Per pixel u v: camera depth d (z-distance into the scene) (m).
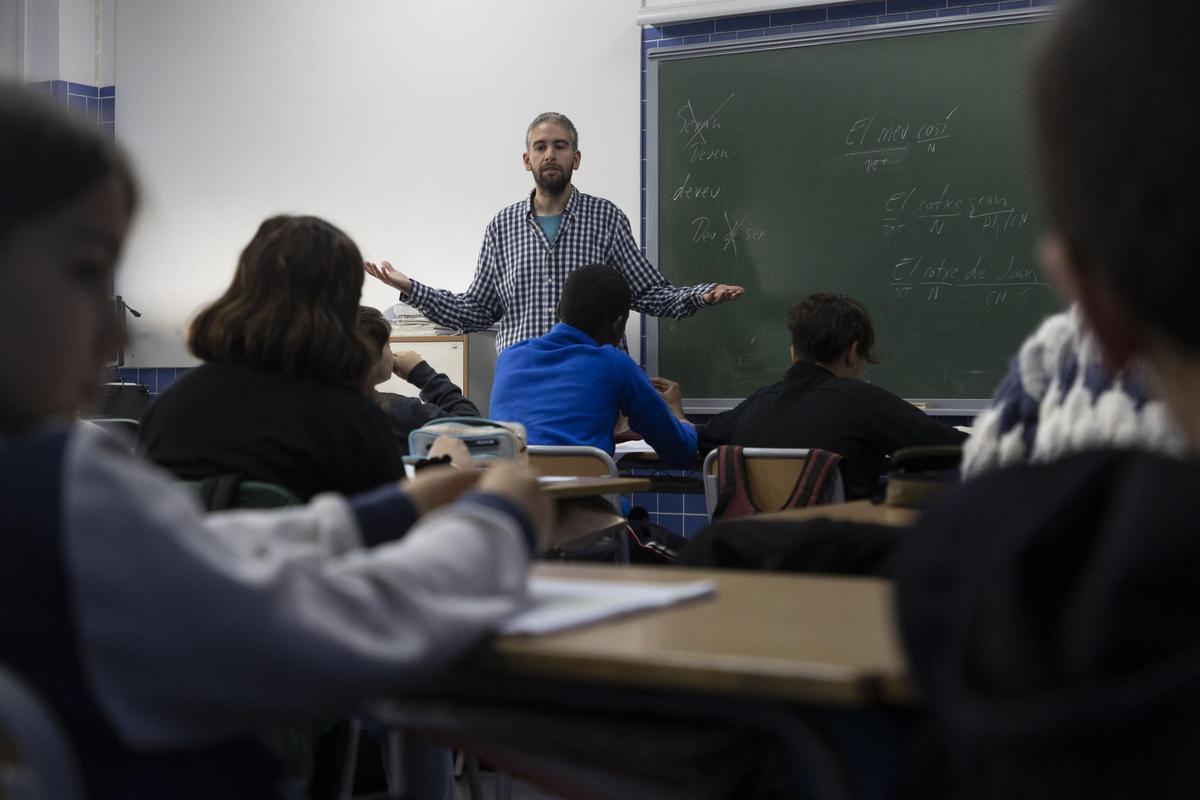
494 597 0.79
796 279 5.10
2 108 0.70
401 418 3.27
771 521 1.52
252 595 0.68
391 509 1.04
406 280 4.97
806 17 5.06
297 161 6.00
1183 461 0.44
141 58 6.31
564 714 0.80
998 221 4.79
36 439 0.68
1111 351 0.48
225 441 1.75
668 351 5.29
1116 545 0.42
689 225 5.25
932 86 4.88
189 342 1.85
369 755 2.01
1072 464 0.48
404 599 0.74
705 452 3.70
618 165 5.37
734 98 5.17
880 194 4.96
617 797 0.83
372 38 5.85
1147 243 0.43
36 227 0.69
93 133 0.73
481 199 5.65
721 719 0.74
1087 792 0.40
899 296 4.95
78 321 0.70
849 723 0.72
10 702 0.64
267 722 0.70
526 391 3.57
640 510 3.36
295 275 1.80
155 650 0.66
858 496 3.13
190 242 6.21
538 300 5.02
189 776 0.73
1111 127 0.43
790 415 3.22
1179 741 0.39
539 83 5.53
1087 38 0.44
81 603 0.66
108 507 0.66
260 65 6.07
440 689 0.84
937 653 0.48
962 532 0.49
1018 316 4.77
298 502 1.65
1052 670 0.42
